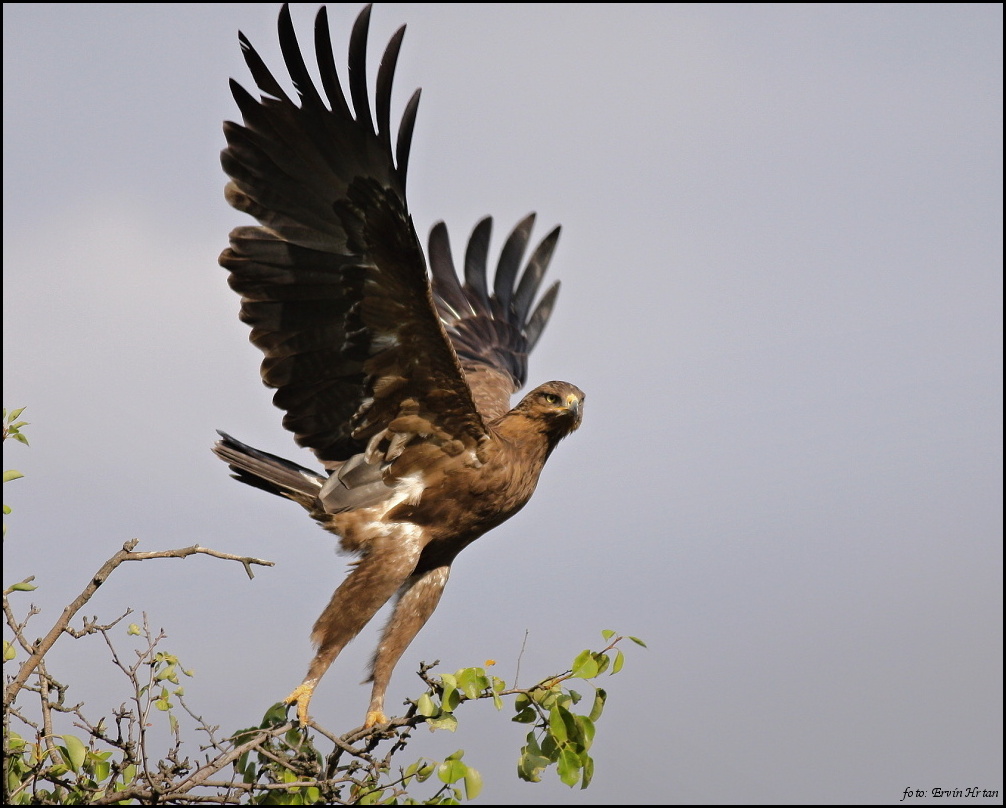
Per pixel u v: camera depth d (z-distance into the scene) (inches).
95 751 346.9
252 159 427.8
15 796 318.7
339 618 464.4
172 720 345.1
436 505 487.5
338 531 487.2
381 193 419.8
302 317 456.8
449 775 321.4
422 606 496.4
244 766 358.3
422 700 334.6
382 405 480.1
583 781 329.1
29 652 325.4
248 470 492.7
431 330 450.3
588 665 332.2
